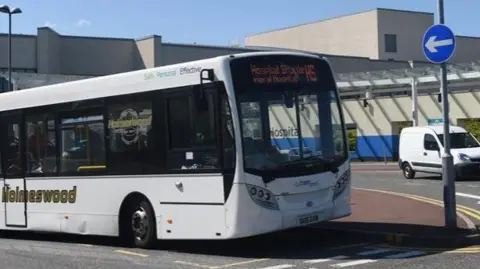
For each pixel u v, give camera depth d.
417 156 25.27
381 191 19.86
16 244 12.95
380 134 45.41
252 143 9.57
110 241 12.61
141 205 10.90
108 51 57.66
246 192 9.43
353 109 46.91
